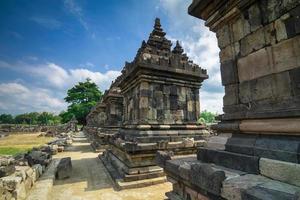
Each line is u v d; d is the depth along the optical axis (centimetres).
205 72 942
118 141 851
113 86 1697
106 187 679
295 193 189
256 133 320
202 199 324
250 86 346
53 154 1440
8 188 486
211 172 280
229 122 381
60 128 5497
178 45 1012
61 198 583
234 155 323
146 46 891
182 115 896
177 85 902
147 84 830
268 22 321
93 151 1645
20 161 764
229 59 396
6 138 3419
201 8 429
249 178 265
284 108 279
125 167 745
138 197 580
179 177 383
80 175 848
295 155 242
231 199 243
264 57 324
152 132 790
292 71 280
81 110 5888
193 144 780
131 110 962
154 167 732
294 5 281
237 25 383
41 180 697
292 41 283
